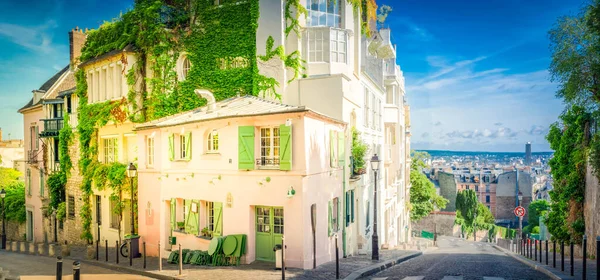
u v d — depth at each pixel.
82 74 27.42
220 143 17.19
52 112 31.55
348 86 22.16
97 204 26.50
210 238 17.11
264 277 13.80
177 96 23.56
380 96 33.41
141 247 20.59
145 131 20.50
